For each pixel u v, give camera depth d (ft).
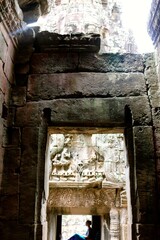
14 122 13.30
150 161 12.42
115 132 14.43
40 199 12.50
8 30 12.76
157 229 11.48
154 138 12.83
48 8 21.58
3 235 11.62
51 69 14.23
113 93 13.67
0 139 12.22
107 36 49.73
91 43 14.25
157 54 13.84
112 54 14.46
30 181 12.30
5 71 12.70
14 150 12.86
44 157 13.14
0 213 11.92
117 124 13.47
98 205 31.68
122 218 30.63
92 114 13.33
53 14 50.67
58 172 31.55
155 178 12.17
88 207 31.89
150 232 11.41
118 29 51.52
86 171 31.76
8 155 12.80
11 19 12.52
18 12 13.00
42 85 13.92
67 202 31.50
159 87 13.52
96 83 13.87
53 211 32.01
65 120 13.26
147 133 12.84
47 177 13.94
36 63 14.37
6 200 12.10
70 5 50.29
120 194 31.12
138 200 11.90
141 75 14.03
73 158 32.30
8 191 12.23
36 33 14.67
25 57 14.44
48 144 14.15
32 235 11.56
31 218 11.77
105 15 52.29
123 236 29.71
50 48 14.49
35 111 13.42
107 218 31.83
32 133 13.03
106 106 13.44
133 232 12.07
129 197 13.09
